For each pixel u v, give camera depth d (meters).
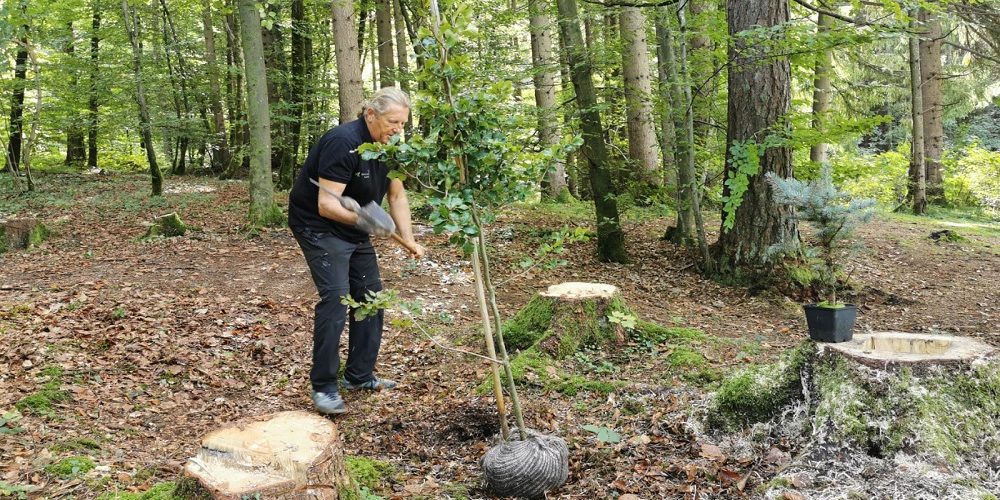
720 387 3.80
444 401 4.17
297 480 2.23
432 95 3.14
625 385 4.22
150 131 13.79
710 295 7.46
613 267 8.45
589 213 12.09
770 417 3.50
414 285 6.97
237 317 5.71
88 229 10.34
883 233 11.19
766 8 7.29
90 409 3.92
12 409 3.71
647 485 3.05
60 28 16.94
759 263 7.60
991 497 2.62
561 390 4.23
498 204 3.23
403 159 3.08
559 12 8.77
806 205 3.88
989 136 21.14
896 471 2.81
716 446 3.39
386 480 3.16
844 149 17.36
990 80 16.30
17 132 17.22
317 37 15.98
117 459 3.28
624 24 10.77
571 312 4.94
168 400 4.20
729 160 7.71
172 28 16.89
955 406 2.99
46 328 5.12
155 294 6.31
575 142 3.20
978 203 16.31
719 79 9.11
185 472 2.27
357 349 4.32
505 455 3.09
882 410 3.00
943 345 3.27
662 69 8.87
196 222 10.56
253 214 9.86
